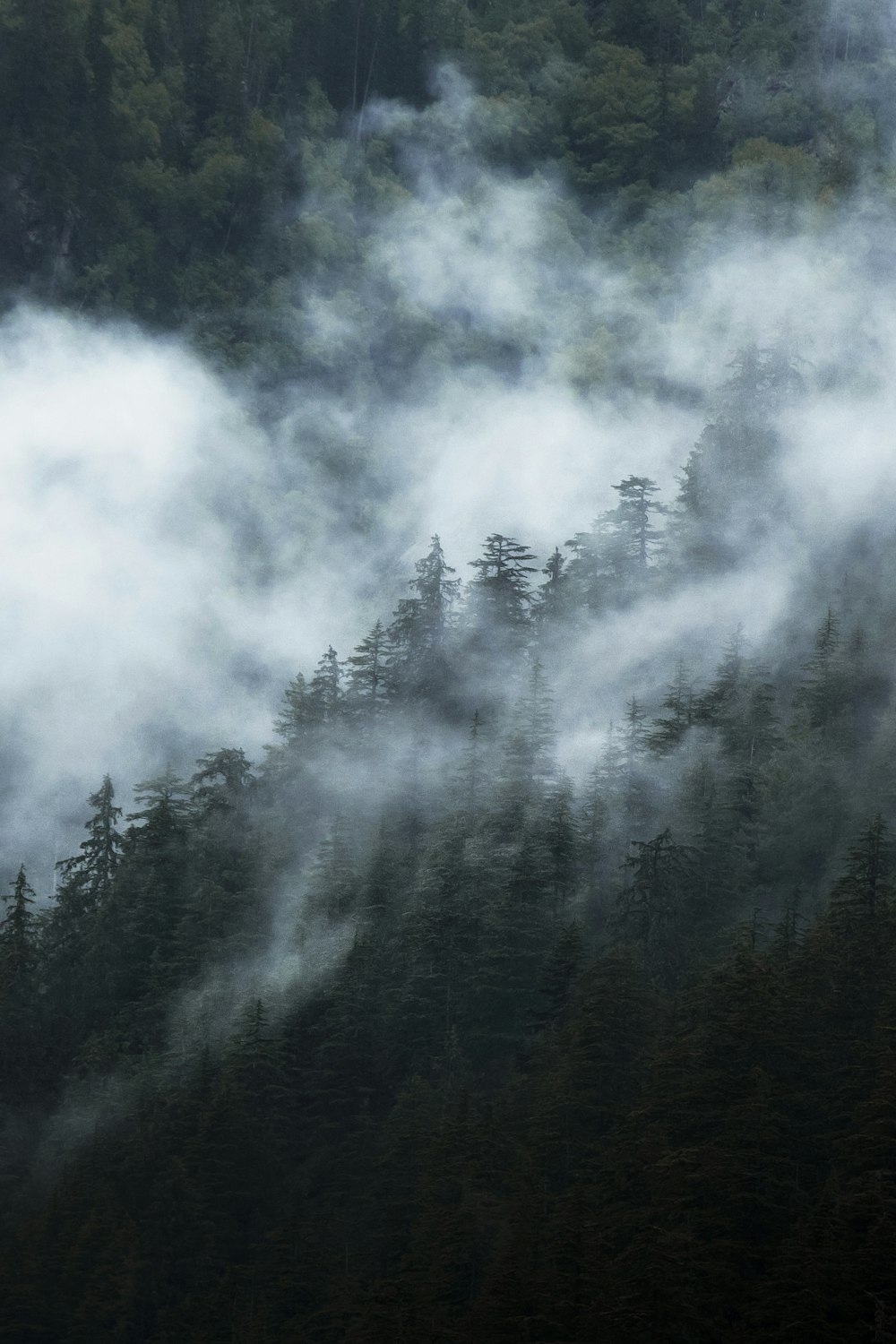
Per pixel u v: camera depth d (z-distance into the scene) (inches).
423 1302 6486.2
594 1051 7426.2
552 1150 7150.6
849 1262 5910.4
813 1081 6924.2
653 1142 6752.0
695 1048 7032.5
